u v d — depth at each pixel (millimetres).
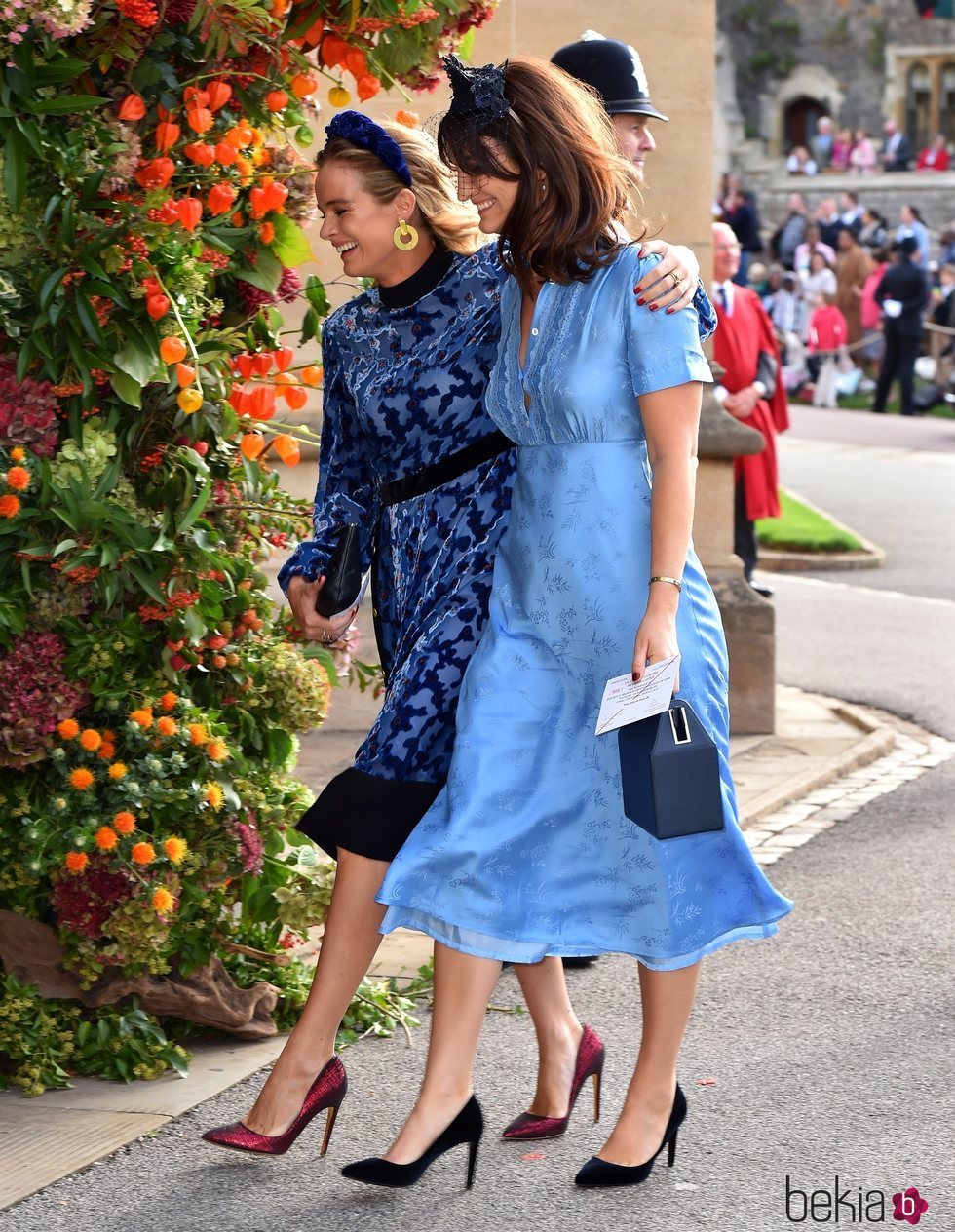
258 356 5469
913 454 26172
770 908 4613
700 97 9656
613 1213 4438
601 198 4398
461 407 4777
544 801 4504
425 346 4789
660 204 9727
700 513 10219
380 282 4867
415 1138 4473
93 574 5020
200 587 5180
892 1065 5434
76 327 4879
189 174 5078
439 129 4484
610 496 4465
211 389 5250
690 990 4609
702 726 4340
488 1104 5141
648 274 4379
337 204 4762
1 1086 5227
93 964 5211
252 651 5629
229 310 5535
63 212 4801
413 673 4695
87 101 4707
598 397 4430
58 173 4824
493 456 4785
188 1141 4871
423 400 4777
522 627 4566
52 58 4797
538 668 4535
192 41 5137
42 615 5066
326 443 5113
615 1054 5578
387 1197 4531
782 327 34781
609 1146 4617
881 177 47219
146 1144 4844
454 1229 4344
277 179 5281
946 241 35250
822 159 51188
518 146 4363
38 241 4891
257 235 5324
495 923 4461
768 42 53875
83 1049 5312
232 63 5188
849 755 9688
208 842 5309
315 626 5121
